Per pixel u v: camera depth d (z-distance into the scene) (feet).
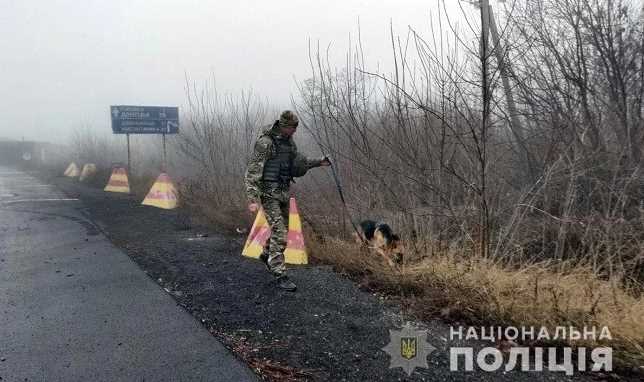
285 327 11.97
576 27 16.56
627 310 11.34
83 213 32.89
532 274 13.56
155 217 30.37
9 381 9.29
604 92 16.98
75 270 17.88
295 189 23.49
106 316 12.88
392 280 14.89
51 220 30.14
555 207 17.37
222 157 32.48
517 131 18.12
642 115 16.58
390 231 17.56
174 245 22.16
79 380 9.32
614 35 16.69
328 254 18.34
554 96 17.16
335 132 20.95
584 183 16.49
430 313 12.76
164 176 36.45
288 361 10.11
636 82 16.67
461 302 12.81
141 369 9.76
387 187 18.58
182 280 16.29
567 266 14.38
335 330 11.76
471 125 15.53
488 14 18.92
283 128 15.48
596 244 14.97
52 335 11.60
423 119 17.75
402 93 17.61
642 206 15.40
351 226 20.16
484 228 15.70
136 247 21.80
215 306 13.58
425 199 18.07
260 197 15.60
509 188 17.97
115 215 31.63
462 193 17.47
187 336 11.46
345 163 20.84
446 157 17.57
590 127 16.65
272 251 15.42
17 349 10.81
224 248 21.48
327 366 9.87
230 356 10.34
